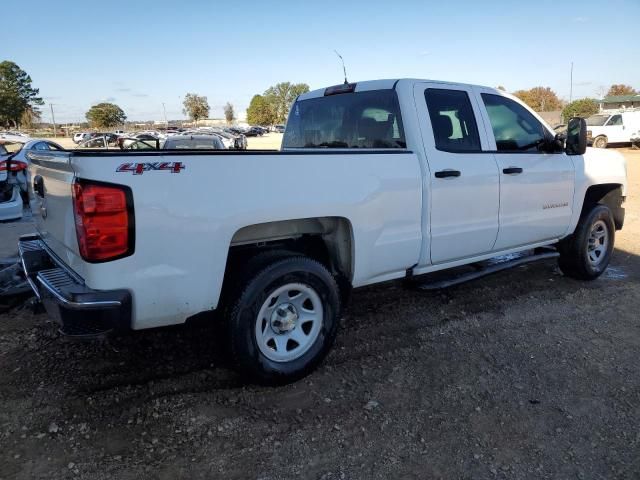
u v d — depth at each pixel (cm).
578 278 580
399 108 420
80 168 269
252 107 11706
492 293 535
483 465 275
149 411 318
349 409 324
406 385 354
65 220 306
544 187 502
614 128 2753
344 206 356
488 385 355
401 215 393
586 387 354
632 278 595
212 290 309
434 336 432
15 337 418
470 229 443
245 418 313
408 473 268
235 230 311
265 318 338
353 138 467
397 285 554
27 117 10475
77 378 356
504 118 483
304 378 360
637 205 1090
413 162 398
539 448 289
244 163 312
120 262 279
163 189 286
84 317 277
